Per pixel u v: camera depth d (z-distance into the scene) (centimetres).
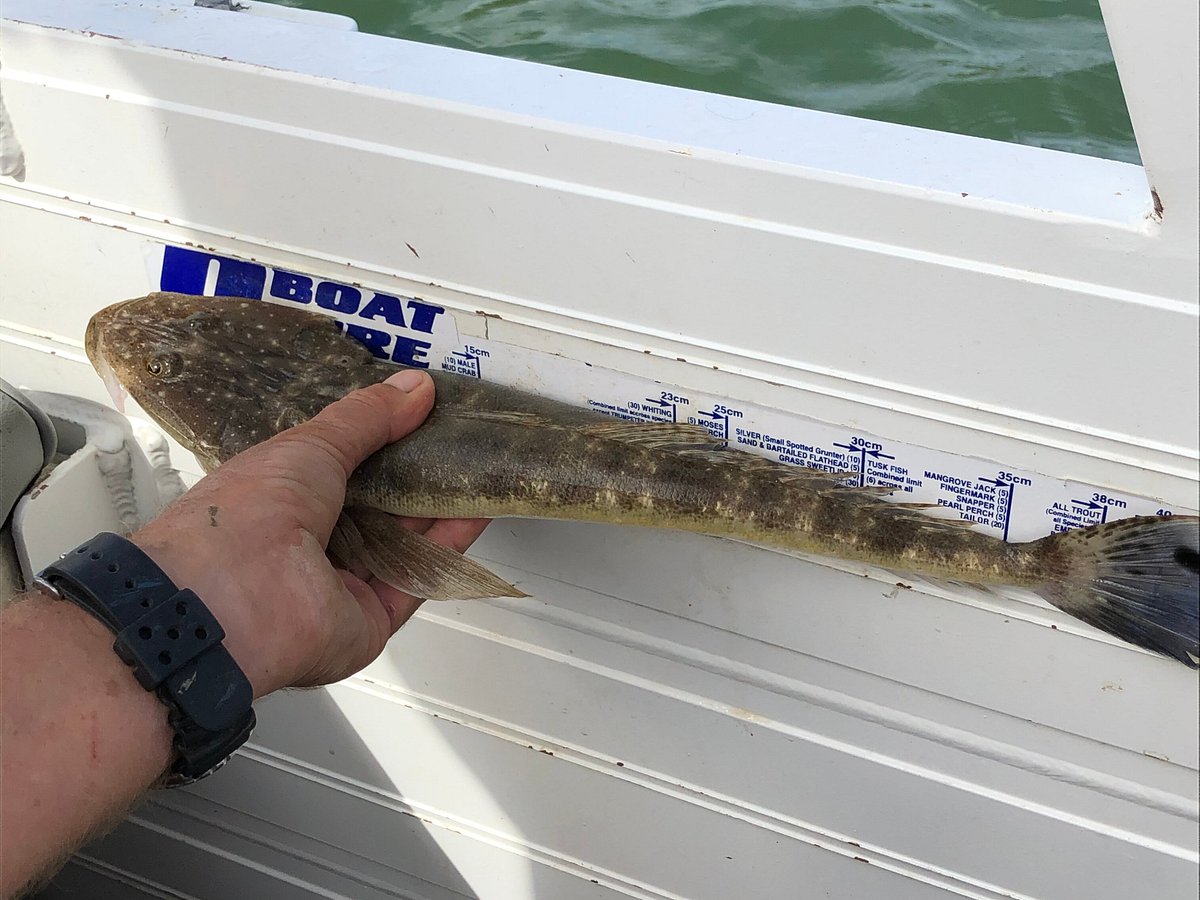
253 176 54
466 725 65
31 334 64
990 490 49
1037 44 88
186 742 43
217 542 46
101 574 43
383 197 52
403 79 50
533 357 54
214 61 52
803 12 92
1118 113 81
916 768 55
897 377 48
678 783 61
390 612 54
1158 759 51
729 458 52
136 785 43
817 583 53
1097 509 47
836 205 46
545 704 62
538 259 51
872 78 85
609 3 96
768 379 50
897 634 52
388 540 54
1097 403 46
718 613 55
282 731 70
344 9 96
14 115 57
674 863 65
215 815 76
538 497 53
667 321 50
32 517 62
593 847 66
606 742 62
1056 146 78
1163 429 45
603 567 57
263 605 46
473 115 49
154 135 55
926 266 45
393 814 71
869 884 60
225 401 56
